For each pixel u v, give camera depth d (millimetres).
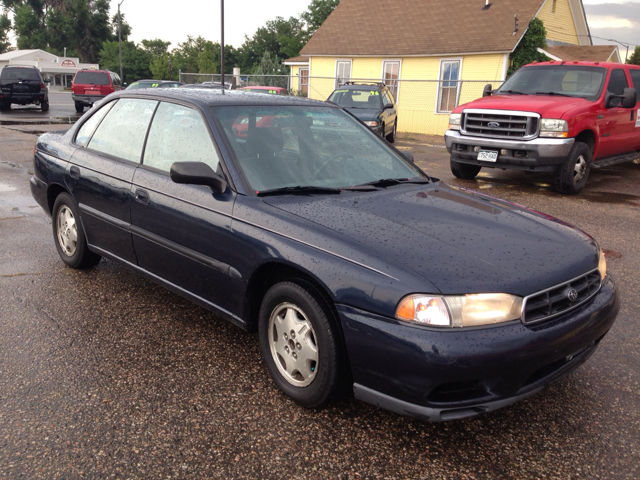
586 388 3020
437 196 3285
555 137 8047
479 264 2400
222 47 20578
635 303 4242
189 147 3326
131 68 76500
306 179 3219
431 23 21531
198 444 2424
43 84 23641
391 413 2717
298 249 2592
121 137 3891
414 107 21156
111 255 3953
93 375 2955
